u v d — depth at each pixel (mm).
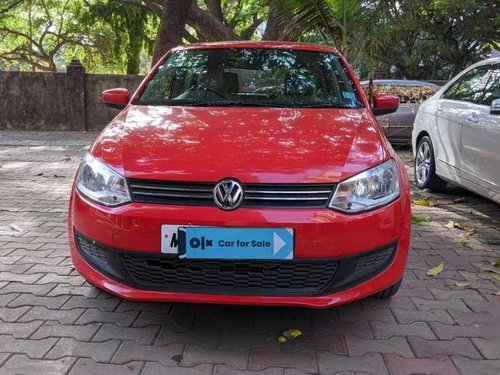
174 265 2764
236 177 2719
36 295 3469
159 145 3008
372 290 2852
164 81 4188
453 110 5770
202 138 3072
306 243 2688
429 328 3121
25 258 4121
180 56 4484
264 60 4348
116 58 23656
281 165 2793
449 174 5828
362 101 3982
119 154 2969
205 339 2969
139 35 21891
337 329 3104
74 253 3064
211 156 2857
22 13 28344
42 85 13719
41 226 4977
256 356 2801
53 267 3947
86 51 28469
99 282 2891
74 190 3100
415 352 2854
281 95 3965
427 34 20594
